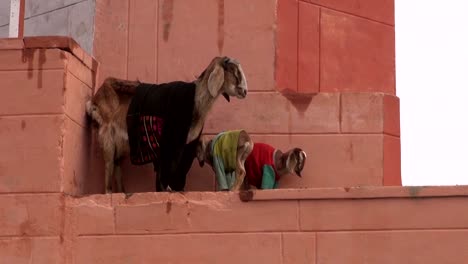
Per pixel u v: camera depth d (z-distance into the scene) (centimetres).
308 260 1095
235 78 1152
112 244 1120
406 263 1084
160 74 1274
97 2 1299
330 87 1327
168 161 1153
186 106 1152
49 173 1130
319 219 1098
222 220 1109
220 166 1169
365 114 1235
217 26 1278
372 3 1383
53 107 1141
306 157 1229
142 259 1114
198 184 1222
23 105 1144
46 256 1120
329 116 1237
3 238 1127
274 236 1102
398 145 1245
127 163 1228
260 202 1107
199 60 1273
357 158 1228
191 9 1282
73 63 1173
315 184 1223
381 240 1088
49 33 1363
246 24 1275
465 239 1080
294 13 1302
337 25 1345
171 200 1119
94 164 1220
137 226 1120
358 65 1354
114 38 1287
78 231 1123
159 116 1155
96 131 1214
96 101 1203
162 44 1280
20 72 1149
